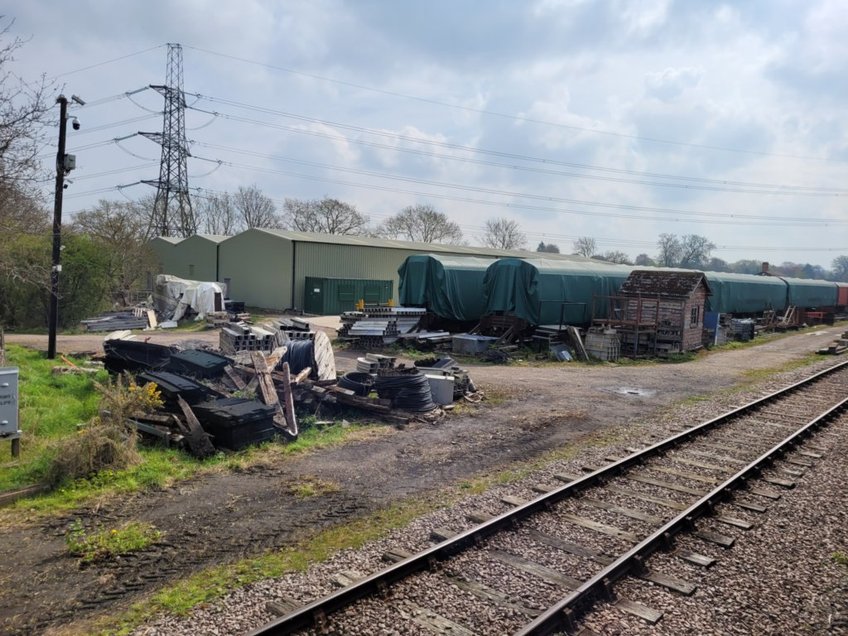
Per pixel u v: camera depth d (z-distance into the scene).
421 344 22.62
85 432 8.38
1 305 27.50
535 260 25.23
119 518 6.97
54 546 6.25
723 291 33.75
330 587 5.39
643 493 8.25
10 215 13.95
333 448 10.02
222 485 8.12
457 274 25.80
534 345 23.78
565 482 8.60
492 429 11.59
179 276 48.19
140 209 66.19
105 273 29.39
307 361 13.55
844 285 53.62
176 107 60.88
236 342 16.08
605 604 5.37
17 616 4.98
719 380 18.53
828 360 23.97
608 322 24.34
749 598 5.54
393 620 4.94
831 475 9.27
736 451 10.41
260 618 4.89
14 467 8.29
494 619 5.02
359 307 28.27
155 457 8.90
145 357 14.55
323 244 38.72
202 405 10.09
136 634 4.69
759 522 7.36
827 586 5.81
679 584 5.71
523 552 6.29
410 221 83.06
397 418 11.81
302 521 6.99
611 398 15.06
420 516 7.17
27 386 12.69
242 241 41.28
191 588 5.40
